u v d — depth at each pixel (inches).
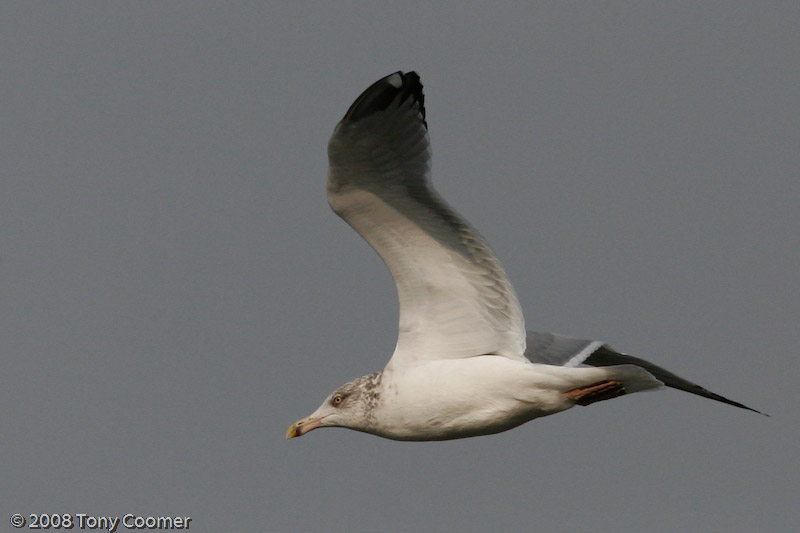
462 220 530.6
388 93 485.4
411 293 554.3
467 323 553.0
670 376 633.6
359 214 529.3
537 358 610.5
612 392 536.4
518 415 550.6
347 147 498.3
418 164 509.7
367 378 584.4
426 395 553.9
